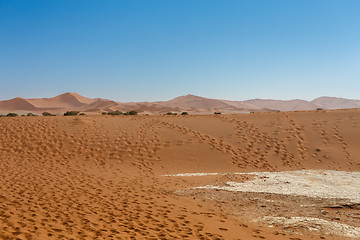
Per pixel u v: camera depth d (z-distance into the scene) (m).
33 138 17.73
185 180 12.71
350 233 6.89
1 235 5.04
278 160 16.56
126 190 10.45
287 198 9.89
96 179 12.08
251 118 22.78
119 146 17.42
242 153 17.28
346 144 17.69
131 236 5.96
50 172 12.91
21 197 8.42
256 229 7.18
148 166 15.47
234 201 9.65
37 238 5.17
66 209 7.53
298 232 6.99
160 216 7.63
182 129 20.05
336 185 11.66
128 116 24.42
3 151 16.12
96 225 6.47
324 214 8.26
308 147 17.78
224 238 6.34
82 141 17.77
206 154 16.94
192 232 6.57
